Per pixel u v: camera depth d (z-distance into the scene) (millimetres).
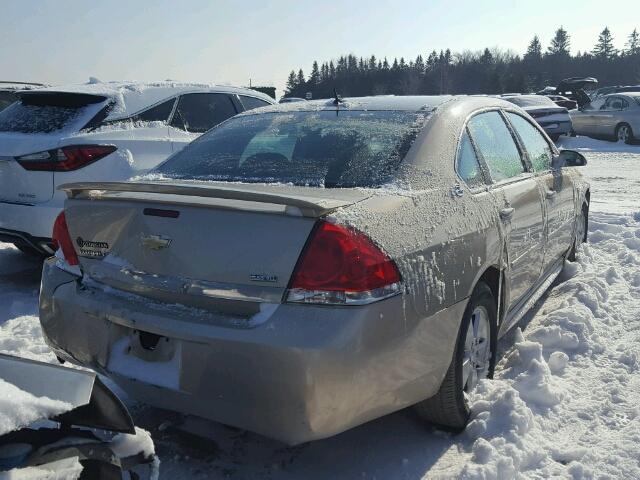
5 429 1450
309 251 2180
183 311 2312
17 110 5344
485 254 2930
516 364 3594
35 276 5473
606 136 19141
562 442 2865
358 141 2996
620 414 3109
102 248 2586
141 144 5227
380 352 2246
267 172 2916
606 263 5895
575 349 3850
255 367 2150
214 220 2293
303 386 2119
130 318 2373
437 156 2914
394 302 2283
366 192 2537
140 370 2402
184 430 2928
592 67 94188
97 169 4840
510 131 3898
